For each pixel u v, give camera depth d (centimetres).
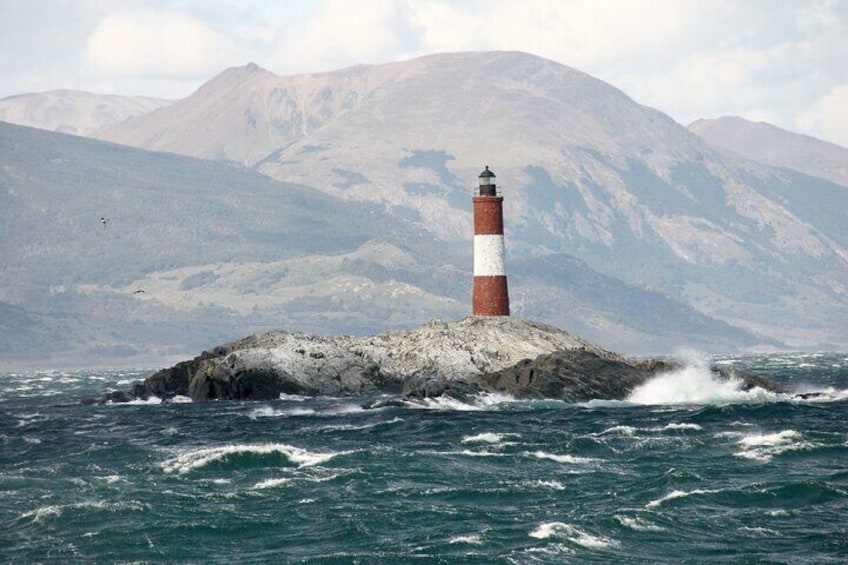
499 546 19900
